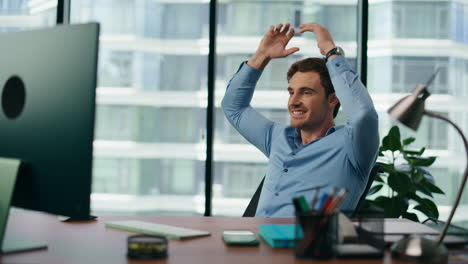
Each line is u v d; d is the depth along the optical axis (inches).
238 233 41.5
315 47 138.9
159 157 146.4
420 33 138.4
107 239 40.3
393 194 112.0
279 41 74.9
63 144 34.7
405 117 37.5
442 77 138.6
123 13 144.9
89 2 144.1
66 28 35.3
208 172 137.9
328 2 138.9
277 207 65.2
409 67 138.6
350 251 34.7
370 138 61.4
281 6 140.2
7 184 36.0
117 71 145.6
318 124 68.7
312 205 34.8
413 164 110.3
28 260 33.2
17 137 37.2
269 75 140.0
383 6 138.1
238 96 78.4
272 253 35.9
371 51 138.4
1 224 35.7
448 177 136.9
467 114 138.6
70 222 48.1
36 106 36.3
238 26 141.1
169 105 145.0
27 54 37.2
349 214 37.6
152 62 145.5
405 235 40.9
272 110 140.6
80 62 34.3
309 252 33.9
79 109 34.2
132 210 147.9
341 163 64.2
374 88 138.6
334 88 64.2
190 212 145.9
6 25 142.3
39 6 141.9
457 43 139.2
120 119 146.6
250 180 143.3
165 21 144.3
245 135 78.7
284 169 67.1
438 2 138.7
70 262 32.8
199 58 143.8
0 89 38.4
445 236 41.1
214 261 33.3
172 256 34.7
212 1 137.3
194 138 144.5
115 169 147.5
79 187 34.0
